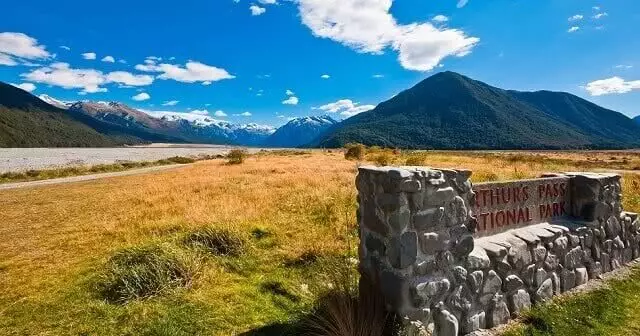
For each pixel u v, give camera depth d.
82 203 15.54
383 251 4.58
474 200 5.10
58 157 72.19
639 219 8.12
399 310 4.35
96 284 5.93
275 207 11.96
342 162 34.91
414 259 4.41
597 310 5.57
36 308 5.30
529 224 6.29
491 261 5.19
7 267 7.07
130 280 5.79
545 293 5.80
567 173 7.29
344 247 7.66
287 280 6.33
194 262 6.43
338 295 4.98
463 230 4.83
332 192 14.02
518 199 6.13
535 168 26.38
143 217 11.27
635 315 5.48
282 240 8.34
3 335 4.64
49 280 6.29
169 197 14.88
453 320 4.64
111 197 16.62
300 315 5.09
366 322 4.39
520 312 5.42
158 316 5.02
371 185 4.79
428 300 4.48
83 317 5.04
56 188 22.97
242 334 4.70
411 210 4.41
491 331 4.99
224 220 9.58
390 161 30.78
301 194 14.06
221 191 15.99
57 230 10.25
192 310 5.17
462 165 28.19
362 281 5.04
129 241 8.45
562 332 5.01
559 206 6.79
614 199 7.11
